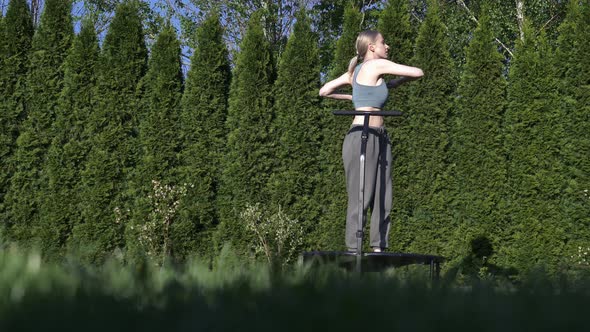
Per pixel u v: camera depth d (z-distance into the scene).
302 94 7.60
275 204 7.50
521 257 6.89
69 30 8.17
